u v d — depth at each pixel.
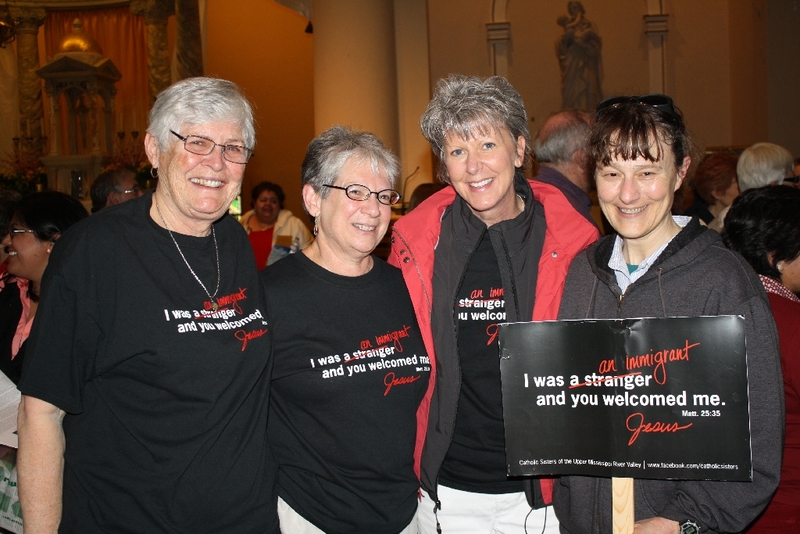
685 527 1.50
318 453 1.80
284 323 1.82
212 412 1.60
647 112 1.49
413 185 7.22
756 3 8.58
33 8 9.20
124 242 1.58
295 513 1.82
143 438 1.55
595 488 1.63
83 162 7.25
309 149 1.90
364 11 6.66
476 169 1.86
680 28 9.46
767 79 8.41
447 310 1.96
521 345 1.52
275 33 11.05
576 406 1.50
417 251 1.99
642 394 1.46
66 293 1.50
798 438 1.76
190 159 1.56
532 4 9.26
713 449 1.42
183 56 8.77
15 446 1.90
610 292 1.64
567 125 2.89
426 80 7.25
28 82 9.12
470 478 1.97
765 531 1.78
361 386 1.81
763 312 1.46
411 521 1.91
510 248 1.93
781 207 1.91
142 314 1.55
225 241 1.76
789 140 8.41
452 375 1.92
